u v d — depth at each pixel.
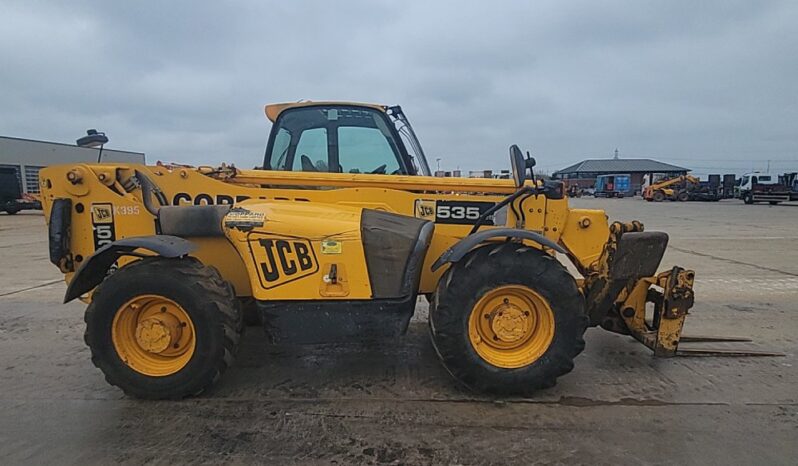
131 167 3.65
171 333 3.14
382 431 2.78
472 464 2.47
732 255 9.46
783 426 2.85
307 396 3.23
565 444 2.65
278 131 4.32
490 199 3.75
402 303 3.23
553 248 3.16
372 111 4.33
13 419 2.95
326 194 3.68
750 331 4.61
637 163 71.81
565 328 3.14
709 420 2.92
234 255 3.61
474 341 3.16
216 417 2.95
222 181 3.73
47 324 4.98
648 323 4.02
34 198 24.52
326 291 3.20
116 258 3.37
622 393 3.27
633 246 3.54
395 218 3.44
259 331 4.51
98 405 3.12
